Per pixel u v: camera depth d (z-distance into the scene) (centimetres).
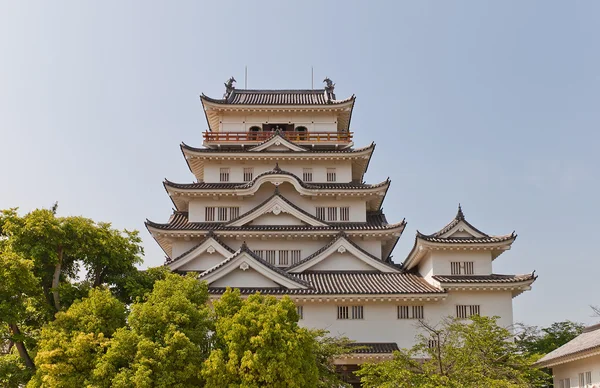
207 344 2698
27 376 2808
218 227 4609
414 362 2861
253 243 4675
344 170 5100
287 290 3944
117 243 3212
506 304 4122
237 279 3972
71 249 3044
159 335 2519
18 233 2945
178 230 4603
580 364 3597
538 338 5472
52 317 2958
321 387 2848
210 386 2452
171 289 2805
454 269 4209
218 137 5162
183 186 4828
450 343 2966
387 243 4962
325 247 4447
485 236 4259
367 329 4044
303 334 2642
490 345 2895
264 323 2547
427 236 4206
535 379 2961
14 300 2772
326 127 5375
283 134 5109
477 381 2573
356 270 4450
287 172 4844
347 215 4925
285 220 4691
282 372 2477
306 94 5784
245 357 2480
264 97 5694
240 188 4809
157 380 2367
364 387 2880
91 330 2620
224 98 5591
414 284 4200
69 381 2427
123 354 2450
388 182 4822
